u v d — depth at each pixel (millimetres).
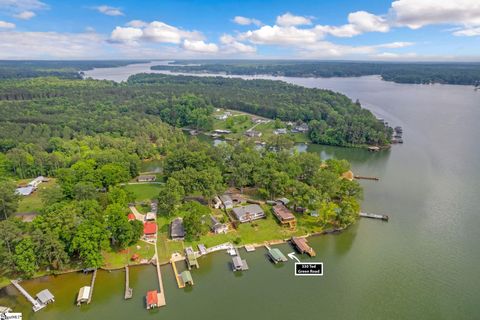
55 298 76750
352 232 105625
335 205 111562
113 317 72188
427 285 82000
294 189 120188
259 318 72188
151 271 86875
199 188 117188
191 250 92938
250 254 94062
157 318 72062
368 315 73125
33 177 151500
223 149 157125
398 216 114938
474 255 93562
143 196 127562
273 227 106625
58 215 85812
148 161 181875
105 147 181875
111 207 96938
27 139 180375
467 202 124938
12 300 75875
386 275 85688
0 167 145500
